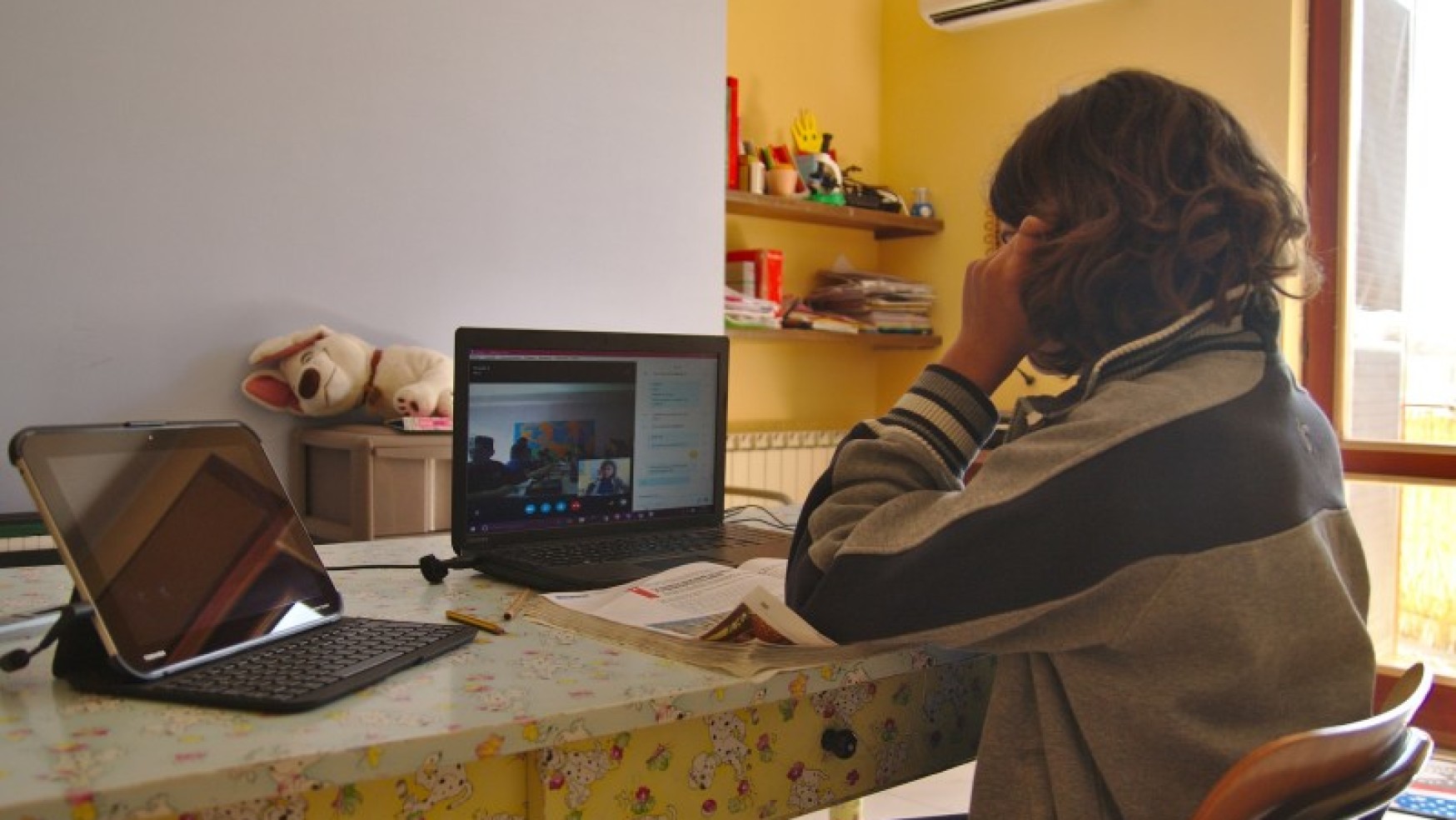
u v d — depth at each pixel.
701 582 1.13
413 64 2.76
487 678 0.83
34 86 2.25
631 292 3.20
